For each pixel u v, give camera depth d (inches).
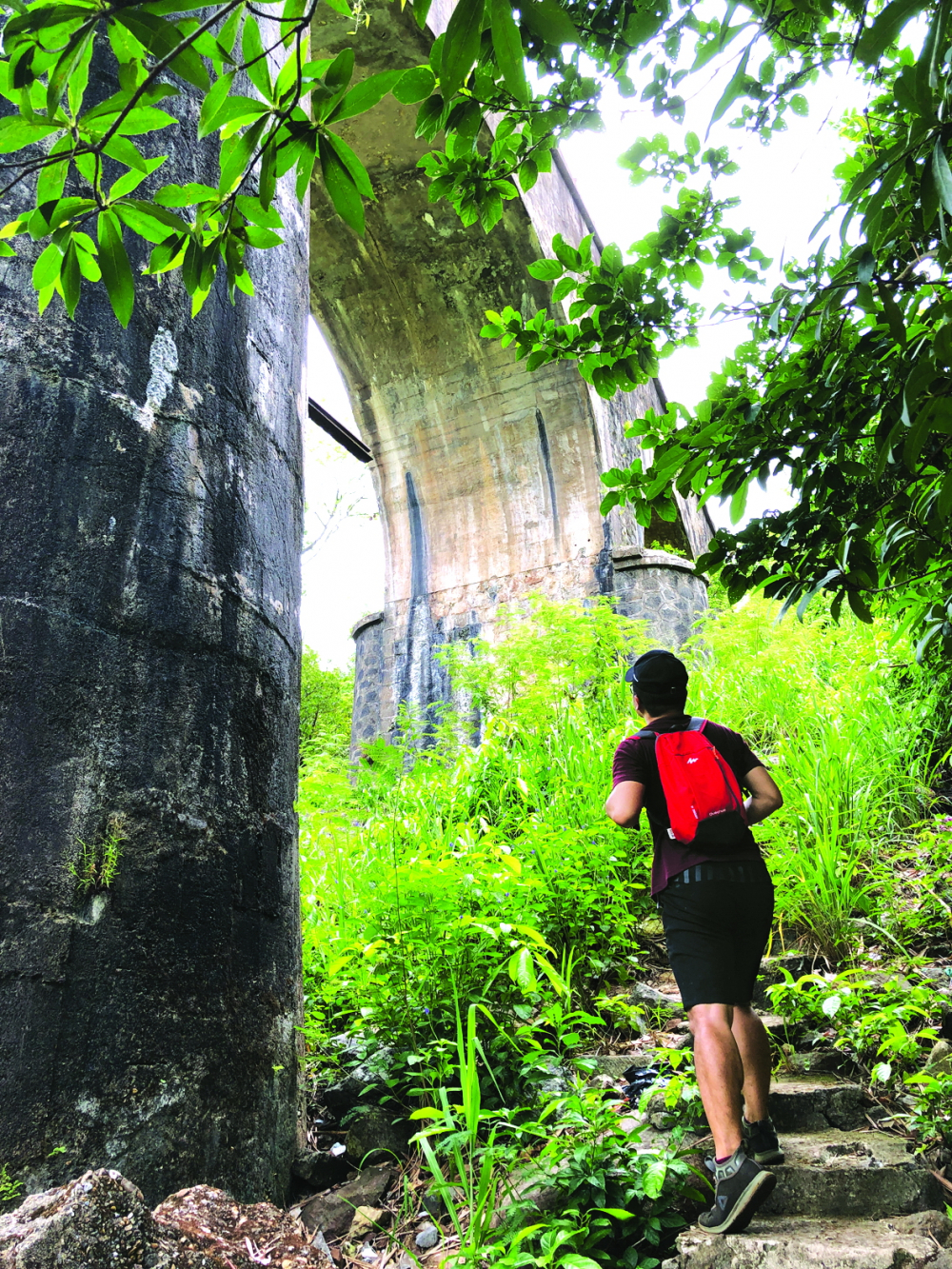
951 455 89.4
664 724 109.6
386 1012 129.7
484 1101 123.0
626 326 108.2
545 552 451.2
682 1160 98.1
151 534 112.1
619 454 522.6
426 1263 98.2
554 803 209.5
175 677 110.6
